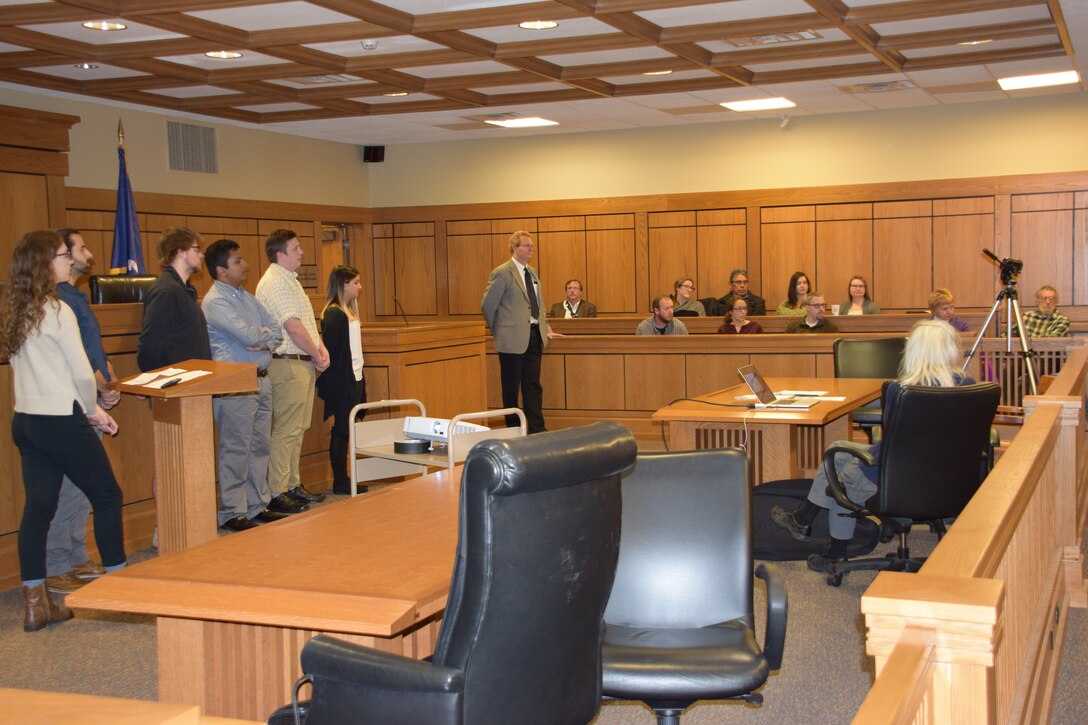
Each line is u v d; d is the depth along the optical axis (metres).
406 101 9.74
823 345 8.16
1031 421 3.79
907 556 4.54
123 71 8.01
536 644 1.91
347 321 6.45
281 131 11.24
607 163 11.91
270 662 2.66
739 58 7.89
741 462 2.81
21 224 7.84
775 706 3.29
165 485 4.10
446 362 7.33
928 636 1.63
